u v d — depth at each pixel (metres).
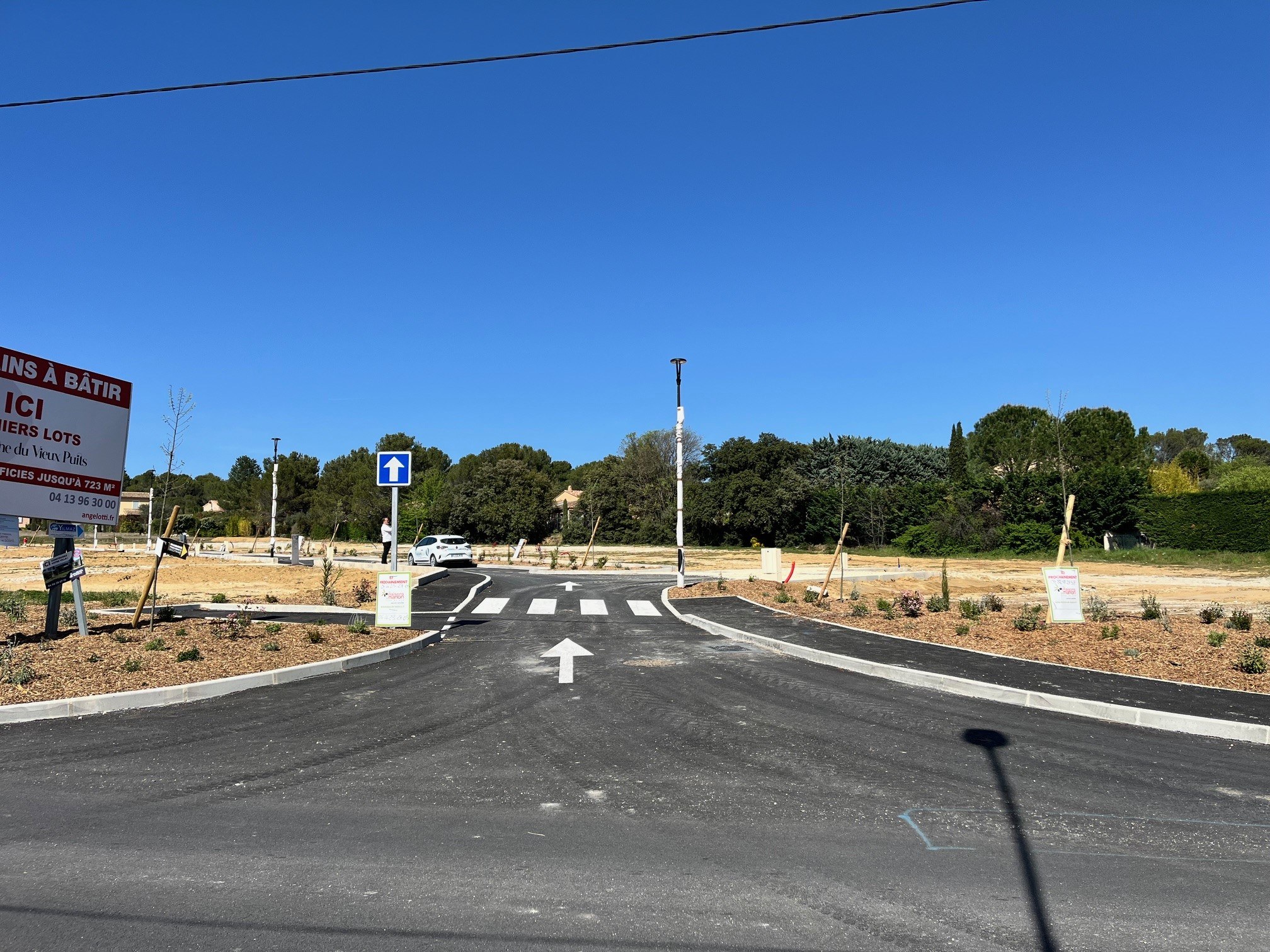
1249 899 4.59
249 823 5.68
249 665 10.74
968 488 49.72
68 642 11.59
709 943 4.05
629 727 8.31
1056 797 6.29
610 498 64.50
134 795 6.25
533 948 4.00
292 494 77.38
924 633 13.93
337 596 19.97
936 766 7.06
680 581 22.81
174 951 3.95
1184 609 18.31
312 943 4.03
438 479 70.75
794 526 58.69
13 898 4.50
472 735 8.00
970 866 5.02
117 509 13.05
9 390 11.52
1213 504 41.41
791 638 13.65
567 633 15.09
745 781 6.63
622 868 4.96
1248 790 6.48
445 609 18.98
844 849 5.29
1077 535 44.69
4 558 38.38
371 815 5.86
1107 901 4.55
